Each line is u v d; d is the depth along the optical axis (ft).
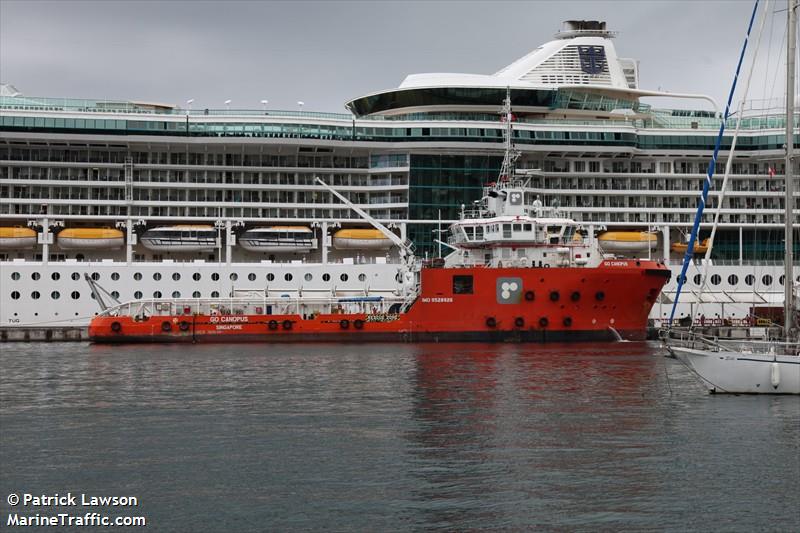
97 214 284.20
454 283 250.98
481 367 192.85
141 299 258.37
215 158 292.40
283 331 254.27
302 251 288.51
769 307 284.61
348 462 115.34
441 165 298.15
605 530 92.79
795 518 95.50
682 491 103.30
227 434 130.21
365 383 171.94
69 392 165.07
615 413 141.90
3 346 248.52
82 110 282.56
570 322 249.75
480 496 102.22
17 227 278.26
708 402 149.89
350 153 297.53
